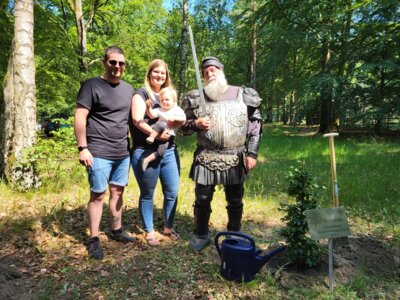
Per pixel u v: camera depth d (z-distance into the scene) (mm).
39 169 6230
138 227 4613
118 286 3205
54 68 11445
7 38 9586
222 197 5797
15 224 4566
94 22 17531
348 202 5688
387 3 14586
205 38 24625
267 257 3240
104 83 3682
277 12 19578
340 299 3027
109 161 3783
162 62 3900
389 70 16750
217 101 3686
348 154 10734
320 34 17641
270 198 5906
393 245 4102
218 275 3330
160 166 4039
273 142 14305
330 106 19281
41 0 14508
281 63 19906
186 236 4340
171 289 3176
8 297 3014
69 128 6824
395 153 10727
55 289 3168
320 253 3605
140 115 3750
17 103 6082
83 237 4254
